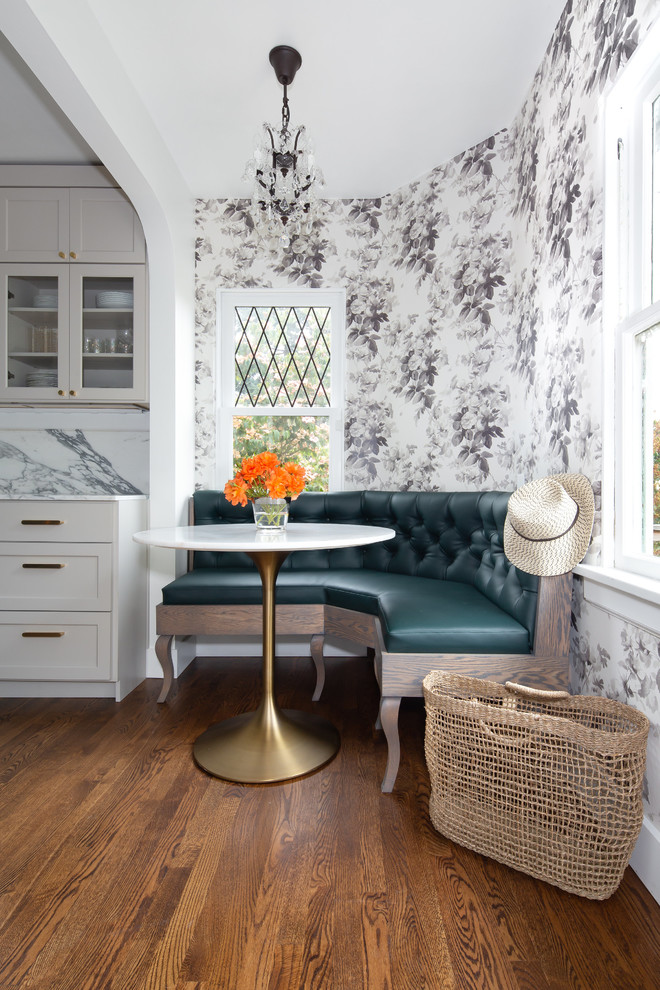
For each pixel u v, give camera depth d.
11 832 1.39
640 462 1.48
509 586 1.78
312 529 2.11
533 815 1.24
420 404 2.76
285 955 1.02
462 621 1.63
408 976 0.98
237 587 2.26
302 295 2.97
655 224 1.42
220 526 2.21
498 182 2.47
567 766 1.21
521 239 2.31
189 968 0.99
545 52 1.98
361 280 2.93
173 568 2.61
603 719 1.39
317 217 2.95
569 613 1.55
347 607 2.17
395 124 2.38
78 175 2.59
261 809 1.50
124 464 2.97
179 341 2.68
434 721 1.40
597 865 1.16
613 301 1.55
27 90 2.11
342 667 2.77
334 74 2.07
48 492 2.95
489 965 1.01
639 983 0.97
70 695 2.34
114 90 1.93
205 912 1.12
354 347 2.93
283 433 3.00
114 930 1.08
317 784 1.63
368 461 2.91
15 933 1.07
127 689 2.38
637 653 1.32
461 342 2.61
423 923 1.10
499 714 1.28
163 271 2.59
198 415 2.96
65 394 2.62
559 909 1.15
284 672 2.68
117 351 2.66
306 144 1.86
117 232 2.59
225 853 1.31
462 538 2.37
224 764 1.70
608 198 1.54
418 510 2.53
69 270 2.59
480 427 2.55
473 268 2.57
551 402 1.97
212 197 2.95
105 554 2.29
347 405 2.93
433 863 1.29
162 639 2.27
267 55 1.96
